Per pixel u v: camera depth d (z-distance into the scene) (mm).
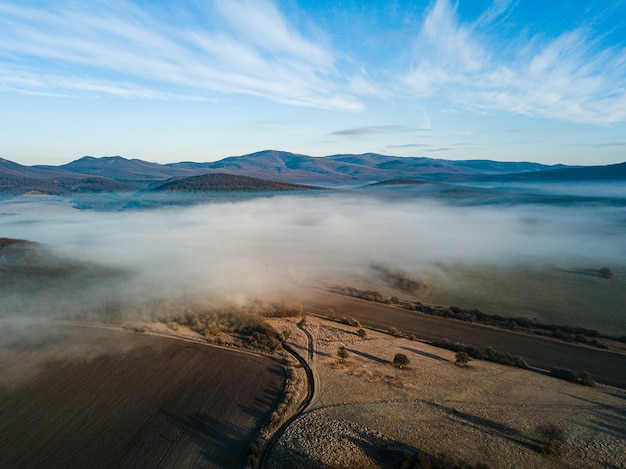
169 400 50375
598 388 55156
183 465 39156
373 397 49594
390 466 36656
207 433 43906
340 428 42344
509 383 54688
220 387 53406
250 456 39562
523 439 40031
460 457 36969
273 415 46062
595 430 42031
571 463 36438
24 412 48312
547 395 51000
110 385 54219
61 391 52812
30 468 39219
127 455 40656
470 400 48719
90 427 45281
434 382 54031
